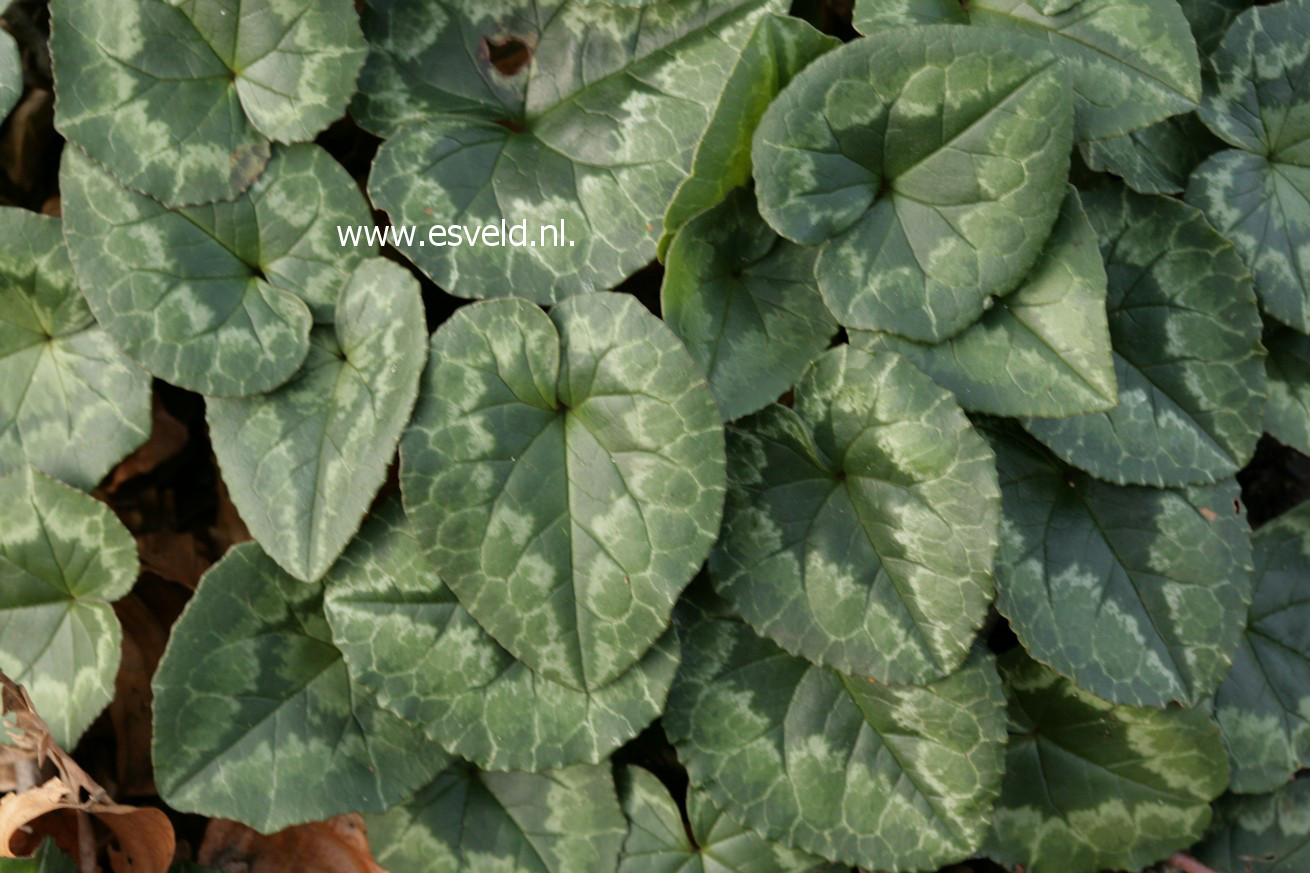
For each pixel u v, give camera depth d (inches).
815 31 29.8
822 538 30.3
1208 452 30.8
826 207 29.9
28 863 31.0
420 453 29.8
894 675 30.1
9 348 31.3
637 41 30.7
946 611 30.0
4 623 31.5
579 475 30.0
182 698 30.6
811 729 30.8
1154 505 30.9
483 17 30.8
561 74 30.8
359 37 30.4
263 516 30.3
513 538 29.9
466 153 30.6
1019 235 29.8
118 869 31.9
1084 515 30.8
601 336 29.9
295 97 30.5
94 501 31.1
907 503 30.1
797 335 30.4
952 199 30.0
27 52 32.4
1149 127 31.4
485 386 30.0
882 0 30.5
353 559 30.5
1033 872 31.4
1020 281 29.9
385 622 30.4
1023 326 30.1
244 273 30.7
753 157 29.7
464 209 30.4
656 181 30.5
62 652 31.4
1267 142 31.5
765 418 30.3
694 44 30.6
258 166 30.6
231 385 30.4
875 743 30.7
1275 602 31.7
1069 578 30.6
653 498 29.8
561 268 30.4
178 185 30.5
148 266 30.5
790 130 29.7
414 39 30.8
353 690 30.9
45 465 31.2
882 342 30.1
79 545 31.2
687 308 30.1
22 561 31.3
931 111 29.8
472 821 31.2
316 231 30.7
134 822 31.2
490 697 30.4
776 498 30.3
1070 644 30.4
